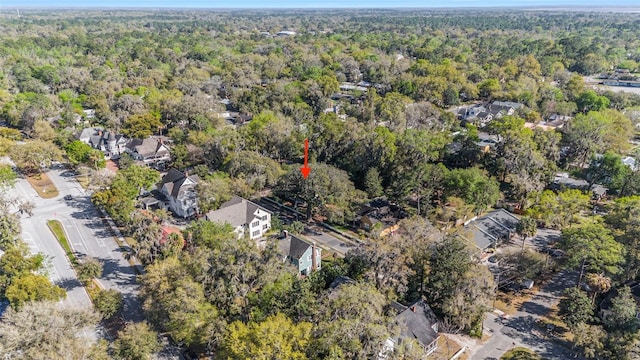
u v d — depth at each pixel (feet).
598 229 210.59
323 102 509.76
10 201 277.64
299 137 360.48
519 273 223.92
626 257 203.00
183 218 293.43
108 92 553.23
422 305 186.09
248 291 170.71
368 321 145.18
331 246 260.83
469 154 334.44
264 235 270.05
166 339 184.55
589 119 378.32
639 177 304.91
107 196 281.74
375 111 464.24
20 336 141.90
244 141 348.59
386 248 193.36
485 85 561.43
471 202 274.57
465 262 186.50
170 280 176.55
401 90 549.54
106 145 405.59
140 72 652.48
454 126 435.53
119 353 159.84
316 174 275.39
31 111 437.17
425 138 331.36
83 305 196.75
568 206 269.03
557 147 352.90
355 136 343.46
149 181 312.71
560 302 196.13
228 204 273.13
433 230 208.23
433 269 191.72
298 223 274.36
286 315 162.71
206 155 348.59
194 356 176.55
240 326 152.97
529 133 345.92
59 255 248.52
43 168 376.27
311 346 142.20
